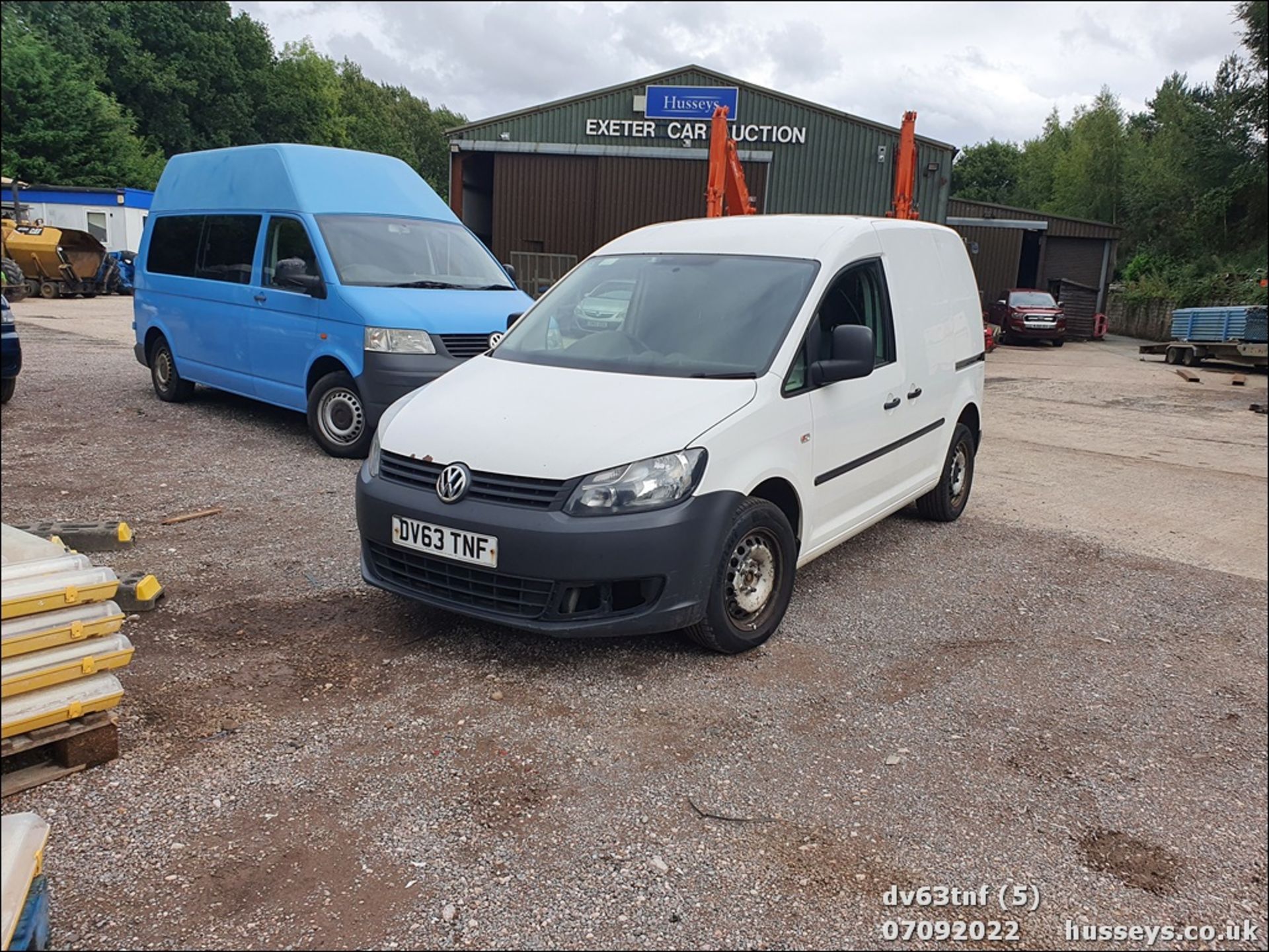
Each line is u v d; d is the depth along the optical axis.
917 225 6.10
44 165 28.97
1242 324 20.44
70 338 15.70
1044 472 8.94
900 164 16.50
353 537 5.62
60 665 2.88
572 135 26.81
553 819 2.92
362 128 73.94
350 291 7.42
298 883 2.58
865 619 4.78
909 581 5.43
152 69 40.09
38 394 9.91
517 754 3.29
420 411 4.32
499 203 25.91
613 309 4.98
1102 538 6.61
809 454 4.45
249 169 8.60
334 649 4.07
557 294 5.36
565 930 2.45
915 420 5.67
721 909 2.56
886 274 5.39
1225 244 27.81
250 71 47.53
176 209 9.51
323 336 7.57
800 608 4.87
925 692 3.98
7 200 27.97
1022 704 3.94
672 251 5.27
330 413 7.66
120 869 2.60
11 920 1.98
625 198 25.53
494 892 2.58
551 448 3.79
